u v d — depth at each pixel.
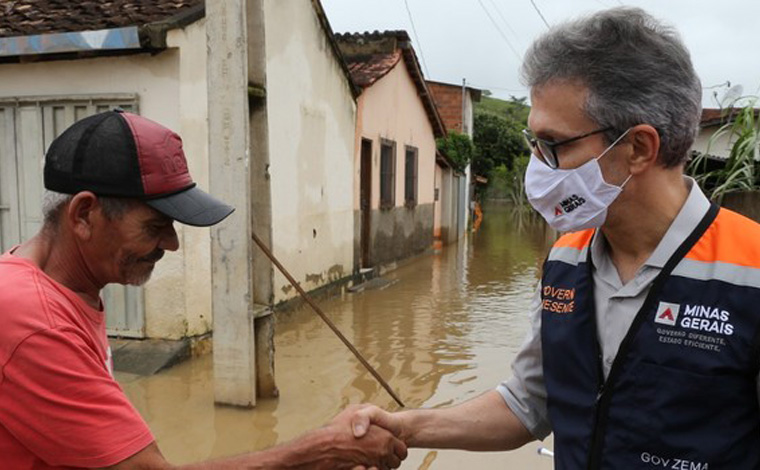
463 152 20.83
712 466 1.49
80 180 1.69
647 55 1.53
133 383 5.40
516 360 2.05
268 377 5.13
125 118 1.75
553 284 1.84
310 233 8.81
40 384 1.57
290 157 8.11
